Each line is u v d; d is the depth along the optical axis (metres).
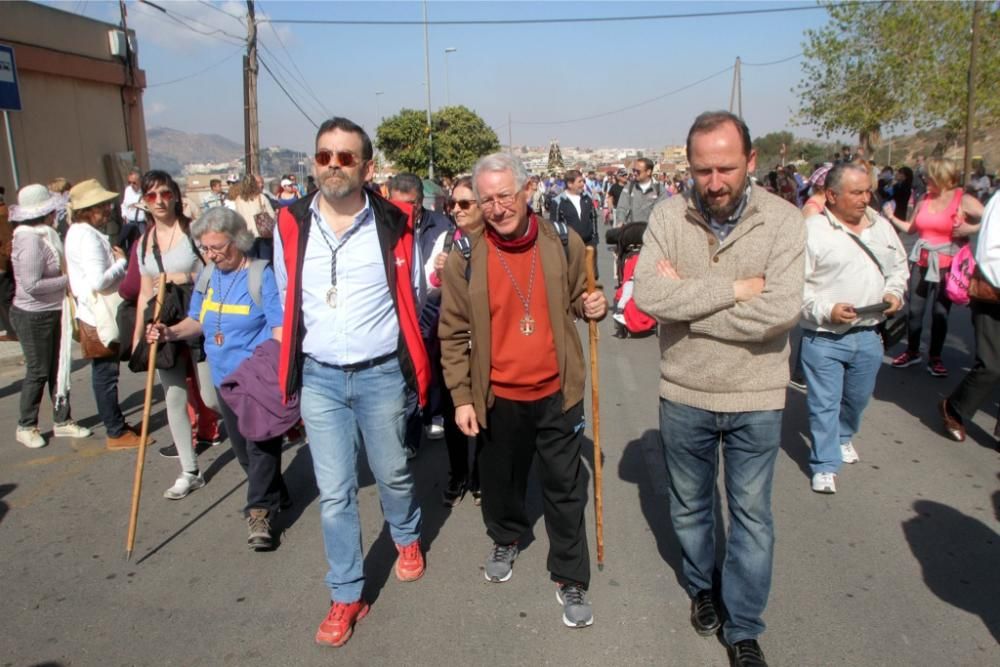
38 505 4.53
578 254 3.13
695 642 3.05
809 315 4.23
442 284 3.21
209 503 4.50
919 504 4.20
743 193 2.70
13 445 5.55
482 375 3.13
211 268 4.09
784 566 3.57
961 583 3.42
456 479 4.35
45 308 5.45
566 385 3.09
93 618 3.33
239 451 4.19
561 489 3.16
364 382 3.16
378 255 3.13
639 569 3.60
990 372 4.80
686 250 2.76
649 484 4.53
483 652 3.02
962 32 22.48
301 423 4.16
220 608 3.39
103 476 4.96
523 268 3.06
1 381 7.37
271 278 3.95
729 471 2.83
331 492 3.16
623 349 8.13
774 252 2.61
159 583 3.62
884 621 3.14
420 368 3.25
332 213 3.14
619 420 5.70
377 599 3.42
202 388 4.52
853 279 4.18
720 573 3.34
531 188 3.06
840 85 24.61
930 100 23.03
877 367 4.41
